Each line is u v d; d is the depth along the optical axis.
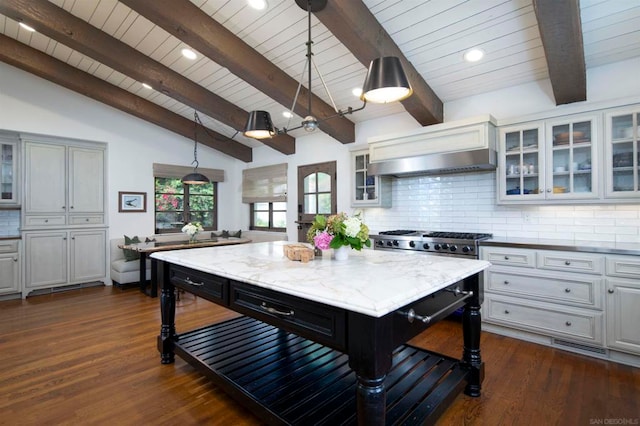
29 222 4.66
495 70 3.28
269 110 5.01
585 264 2.62
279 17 3.01
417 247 3.56
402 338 1.42
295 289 1.45
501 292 3.04
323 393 1.86
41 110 4.73
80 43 3.54
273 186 6.23
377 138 4.02
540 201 3.09
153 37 3.68
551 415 1.89
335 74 3.77
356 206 4.54
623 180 2.75
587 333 2.62
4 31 3.99
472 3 2.55
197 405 2.03
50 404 2.02
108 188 5.36
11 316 3.72
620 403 2.00
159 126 5.92
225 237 6.39
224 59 3.32
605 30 2.58
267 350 2.42
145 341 3.00
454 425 1.81
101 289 5.03
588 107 2.80
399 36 2.94
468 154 3.31
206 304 4.16
